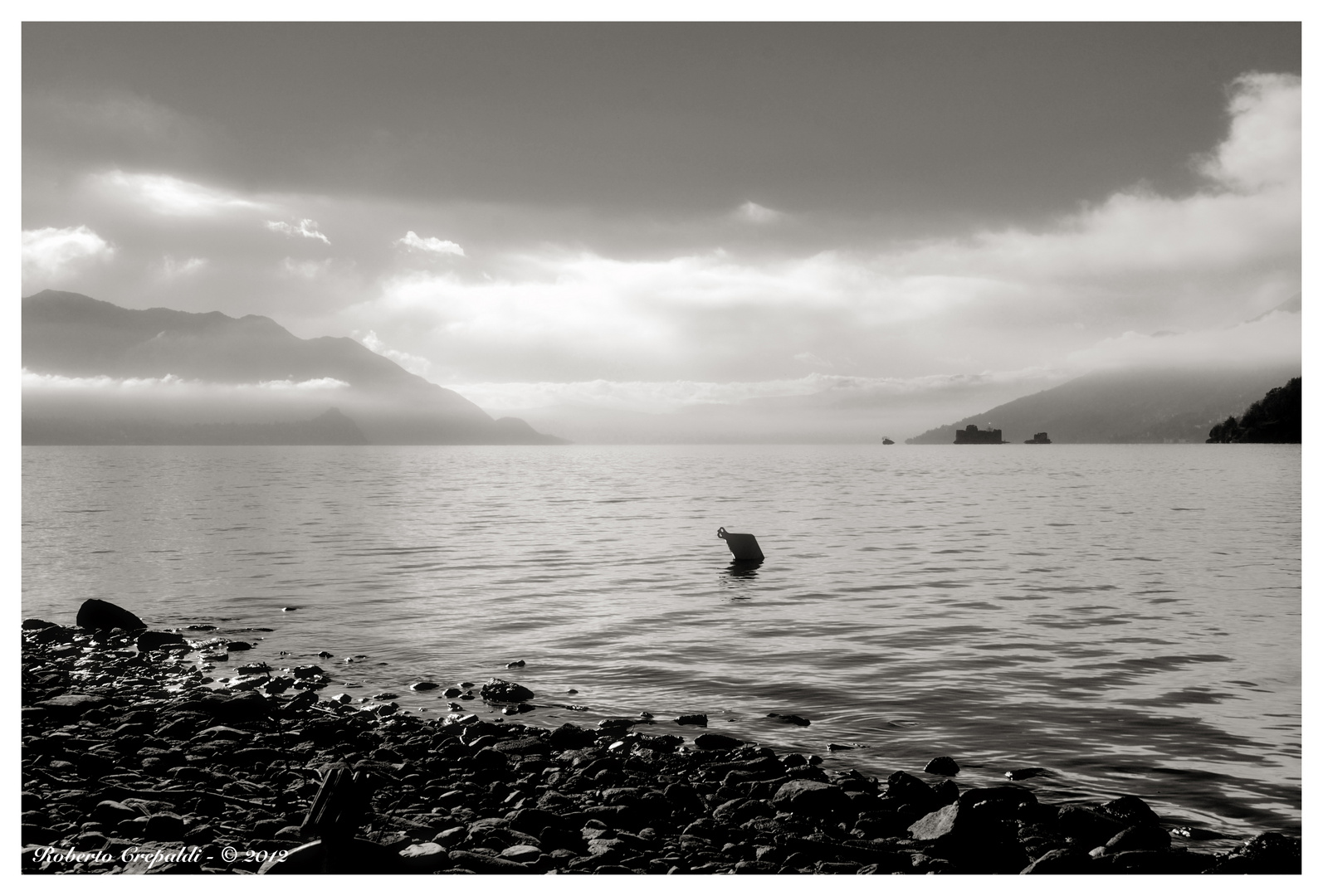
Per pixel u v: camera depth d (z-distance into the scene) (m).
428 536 37.88
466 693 14.73
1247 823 9.45
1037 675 15.35
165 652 17.67
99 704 13.66
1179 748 11.74
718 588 24.45
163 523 43.16
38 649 18.14
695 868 8.23
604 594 23.61
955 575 26.61
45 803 9.24
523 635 18.84
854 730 12.64
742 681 15.26
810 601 22.48
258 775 10.73
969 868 8.35
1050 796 10.20
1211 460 157.50
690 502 59.47
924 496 64.94
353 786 7.86
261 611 21.67
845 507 54.41
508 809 9.69
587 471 122.88
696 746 12.08
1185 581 25.34
